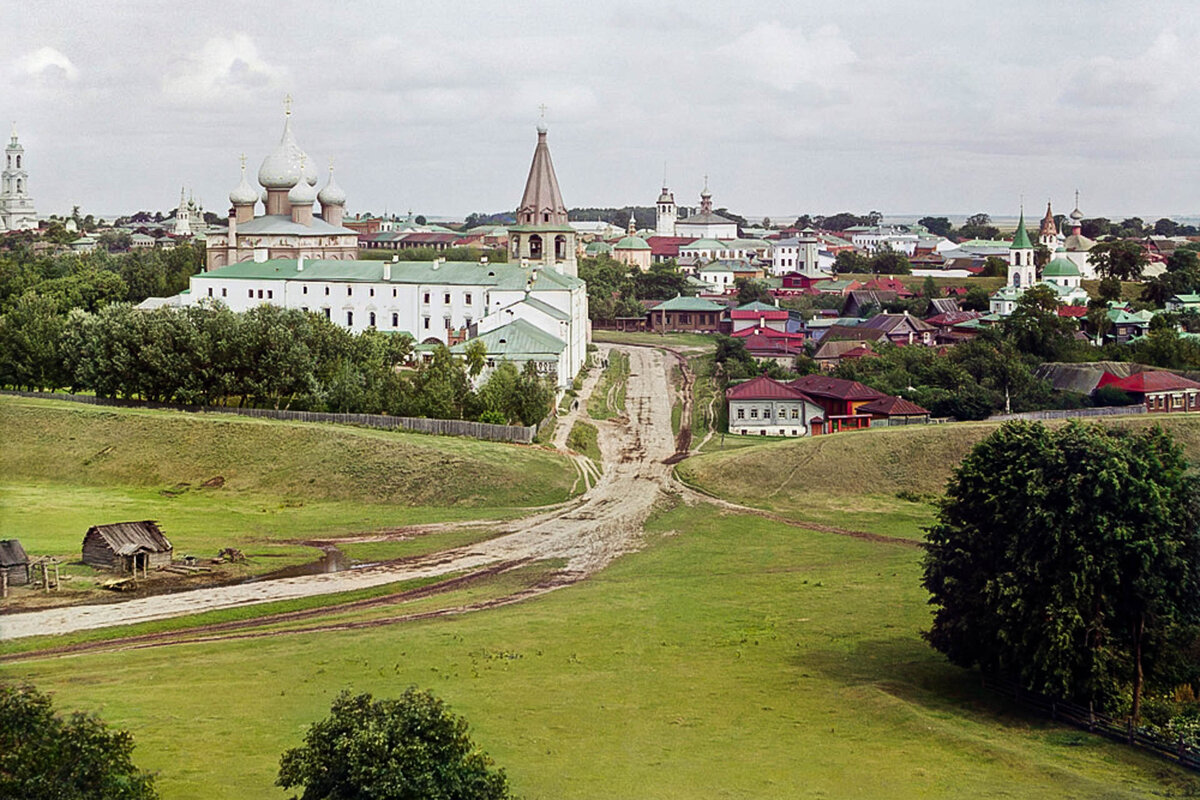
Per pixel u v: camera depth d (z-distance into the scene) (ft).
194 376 531.09
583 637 282.77
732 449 510.99
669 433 560.61
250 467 461.78
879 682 251.80
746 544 390.63
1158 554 230.89
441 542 387.96
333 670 253.85
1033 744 219.20
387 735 155.22
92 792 154.71
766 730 222.28
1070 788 197.06
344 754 155.02
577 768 199.31
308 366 535.60
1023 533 239.50
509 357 605.31
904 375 613.11
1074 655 230.48
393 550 376.68
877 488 456.04
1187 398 584.81
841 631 289.74
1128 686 237.66
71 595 316.60
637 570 357.41
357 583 338.75
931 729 222.69
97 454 472.85
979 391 574.97
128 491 447.01
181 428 484.74
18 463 469.57
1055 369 639.76
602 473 487.20
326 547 378.12
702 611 307.99
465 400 527.40
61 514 401.29
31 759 153.69
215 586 331.36
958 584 248.93
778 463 471.21
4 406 507.71
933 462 467.52
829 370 653.30
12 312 609.42
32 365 577.84
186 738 207.31
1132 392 584.40
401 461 459.73
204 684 241.55
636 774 197.98
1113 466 234.38
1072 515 235.61
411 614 308.81
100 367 538.06
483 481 451.12
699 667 260.83
